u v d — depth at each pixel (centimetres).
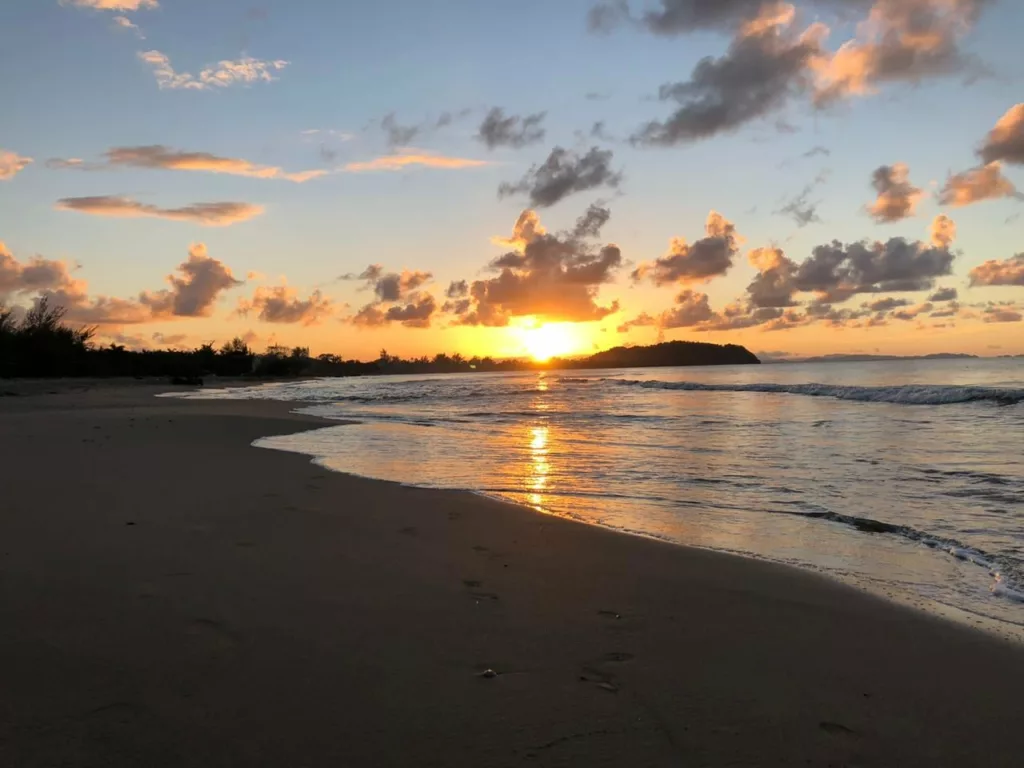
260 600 418
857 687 320
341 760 249
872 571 512
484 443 1388
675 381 4759
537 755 256
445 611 408
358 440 1456
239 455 1117
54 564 479
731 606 429
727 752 262
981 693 315
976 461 1030
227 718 277
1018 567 515
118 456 1077
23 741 256
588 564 518
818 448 1227
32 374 6234
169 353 9256
